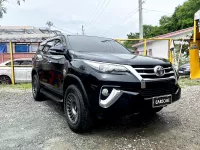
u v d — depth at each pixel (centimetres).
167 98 334
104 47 458
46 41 566
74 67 351
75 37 464
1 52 1143
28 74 953
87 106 326
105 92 303
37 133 348
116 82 301
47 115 446
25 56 1046
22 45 1137
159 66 332
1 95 673
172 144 304
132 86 303
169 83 341
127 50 494
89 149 293
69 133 348
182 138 324
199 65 1014
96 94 308
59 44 455
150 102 314
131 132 350
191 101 543
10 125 386
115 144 307
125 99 298
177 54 1168
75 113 350
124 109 299
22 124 391
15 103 561
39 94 568
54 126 380
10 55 962
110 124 388
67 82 380
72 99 356
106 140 320
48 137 332
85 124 334
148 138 326
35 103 558
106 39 513
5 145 305
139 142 312
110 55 364
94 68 321
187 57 1198
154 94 321
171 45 1052
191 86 759
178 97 361
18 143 312
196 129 358
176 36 1948
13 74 933
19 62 970
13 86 862
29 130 362
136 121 404
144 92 310
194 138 323
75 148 296
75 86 349
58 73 417
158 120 408
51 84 461
